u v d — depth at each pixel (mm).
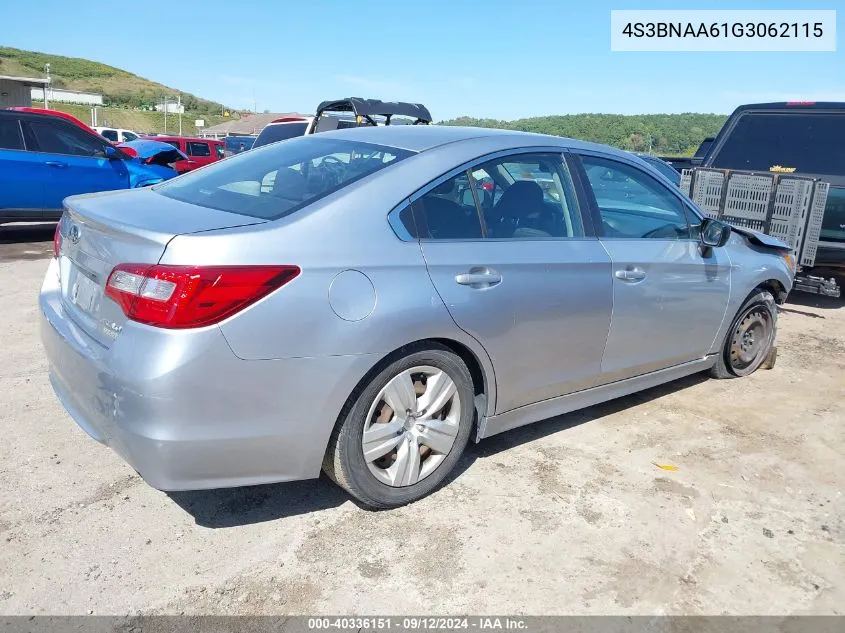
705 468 3500
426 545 2744
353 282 2584
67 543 2645
